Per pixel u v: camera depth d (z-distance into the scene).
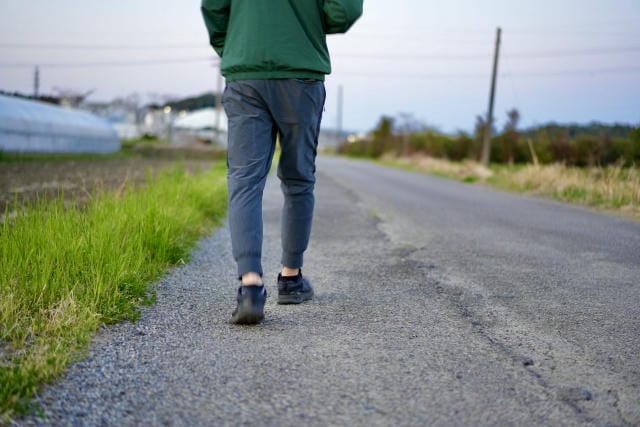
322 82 2.62
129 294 2.81
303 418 1.67
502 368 2.10
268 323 2.56
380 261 4.17
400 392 1.86
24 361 1.89
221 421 1.64
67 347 2.09
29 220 3.30
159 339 2.29
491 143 26.22
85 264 2.93
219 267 3.75
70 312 2.37
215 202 6.37
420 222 6.51
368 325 2.58
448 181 16.42
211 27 2.63
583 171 12.70
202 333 2.39
